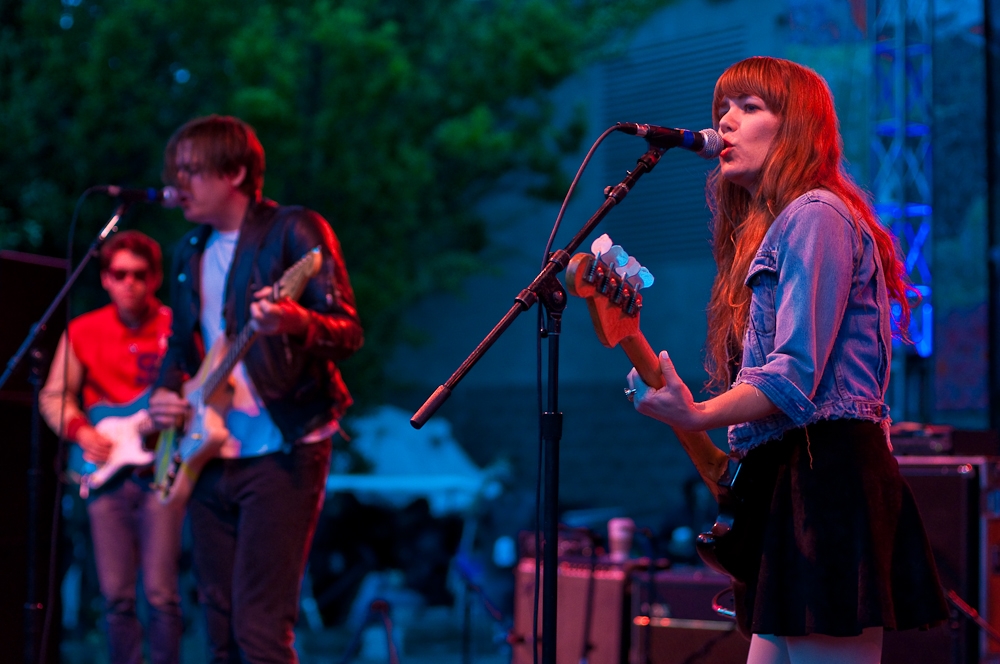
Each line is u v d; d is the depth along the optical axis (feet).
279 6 33.01
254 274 10.21
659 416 6.18
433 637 25.94
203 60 32.48
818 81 7.16
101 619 25.72
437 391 7.04
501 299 42.98
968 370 18.79
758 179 7.09
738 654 12.98
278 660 9.34
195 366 10.60
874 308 6.59
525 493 30.58
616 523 14.55
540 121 37.29
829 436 6.35
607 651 13.62
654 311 38.47
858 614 6.00
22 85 30.30
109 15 30.27
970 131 19.20
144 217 32.09
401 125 35.01
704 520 21.85
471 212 40.47
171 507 10.11
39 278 13.84
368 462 35.27
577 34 36.11
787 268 6.40
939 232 19.33
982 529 11.74
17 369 13.46
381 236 34.81
